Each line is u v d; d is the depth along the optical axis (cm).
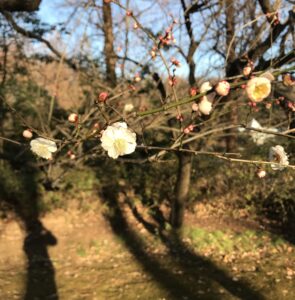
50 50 700
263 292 532
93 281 575
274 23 336
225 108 434
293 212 754
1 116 731
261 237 712
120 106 515
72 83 711
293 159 621
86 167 827
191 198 832
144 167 864
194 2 457
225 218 802
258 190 802
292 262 618
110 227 782
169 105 163
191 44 551
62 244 708
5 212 781
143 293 539
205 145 719
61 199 820
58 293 540
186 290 543
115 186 873
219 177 820
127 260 648
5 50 675
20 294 534
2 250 673
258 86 129
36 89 791
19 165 585
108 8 652
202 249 674
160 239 724
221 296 525
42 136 201
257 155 712
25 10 426
